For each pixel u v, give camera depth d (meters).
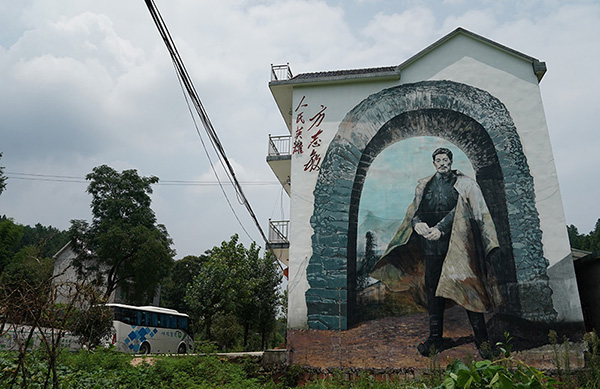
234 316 28.78
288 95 18.05
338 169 16.09
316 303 14.78
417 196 15.38
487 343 13.31
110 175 29.75
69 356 10.48
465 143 15.63
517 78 15.95
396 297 14.48
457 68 16.42
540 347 13.22
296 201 16.00
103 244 27.16
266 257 31.86
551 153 14.95
